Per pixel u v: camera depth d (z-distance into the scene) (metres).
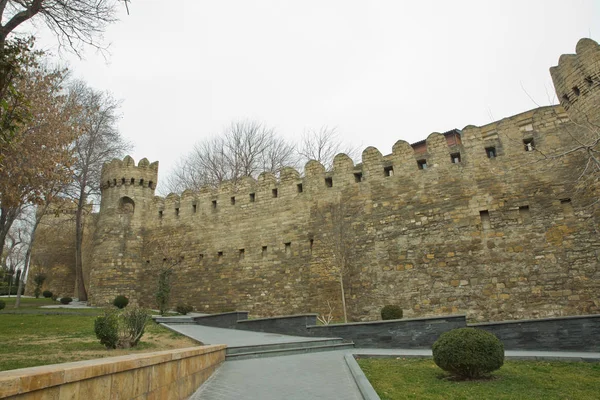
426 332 14.09
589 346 11.79
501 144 21.30
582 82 19.02
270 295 25.62
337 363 10.94
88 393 4.38
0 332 16.11
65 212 32.69
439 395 7.75
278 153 45.84
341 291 22.78
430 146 23.09
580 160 18.89
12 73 9.55
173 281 29.91
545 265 18.45
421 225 21.92
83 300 32.81
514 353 11.79
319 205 25.73
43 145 19.14
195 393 7.67
